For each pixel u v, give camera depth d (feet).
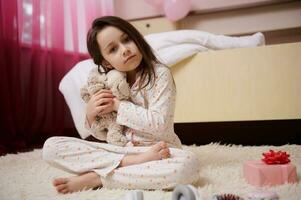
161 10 10.11
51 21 7.61
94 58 3.47
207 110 5.80
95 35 3.34
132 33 3.30
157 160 2.90
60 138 3.15
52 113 7.63
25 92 7.18
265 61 5.47
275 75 5.42
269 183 2.90
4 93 6.49
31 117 7.18
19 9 6.97
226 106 5.70
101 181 3.02
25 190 3.18
